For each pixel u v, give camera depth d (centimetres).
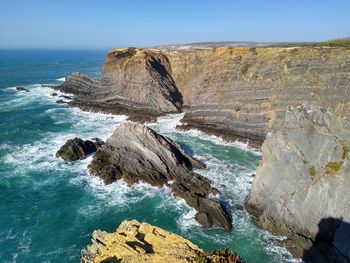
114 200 4047
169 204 3950
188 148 5703
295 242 3152
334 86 5391
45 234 3419
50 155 5331
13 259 3042
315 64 5678
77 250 3189
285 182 3400
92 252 2542
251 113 6225
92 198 4088
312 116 3353
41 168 4866
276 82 6097
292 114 3525
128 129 4838
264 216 3525
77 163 5028
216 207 3659
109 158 4825
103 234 2592
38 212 3800
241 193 4203
